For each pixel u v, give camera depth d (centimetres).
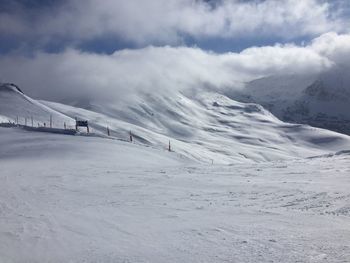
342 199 1919
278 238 1189
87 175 3322
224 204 1958
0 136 7269
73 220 1617
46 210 1844
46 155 5169
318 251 1023
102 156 5134
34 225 1527
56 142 6359
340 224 1377
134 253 1123
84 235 1370
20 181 2950
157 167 4066
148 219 1627
